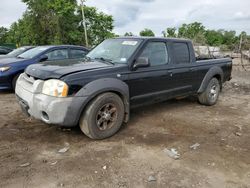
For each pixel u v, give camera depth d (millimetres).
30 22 37500
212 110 6301
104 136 4336
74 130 4672
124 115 4691
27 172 3330
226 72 7141
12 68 7652
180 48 5785
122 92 4465
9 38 56875
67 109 3889
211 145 4238
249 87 9617
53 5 36688
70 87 3881
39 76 4078
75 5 38312
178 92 5742
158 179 3240
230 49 25047
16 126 4824
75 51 9156
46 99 3881
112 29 43000
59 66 4336
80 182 3148
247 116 5867
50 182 3141
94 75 4160
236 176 3354
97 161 3635
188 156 3844
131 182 3168
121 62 4711
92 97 4074
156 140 4375
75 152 3887
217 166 3576
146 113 5844
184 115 5801
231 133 4785
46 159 3660
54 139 4309
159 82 5191
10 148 3955
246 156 3885
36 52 8445
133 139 4395
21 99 4418
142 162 3639
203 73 6312
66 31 38281
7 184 3086
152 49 5148
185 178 3273
